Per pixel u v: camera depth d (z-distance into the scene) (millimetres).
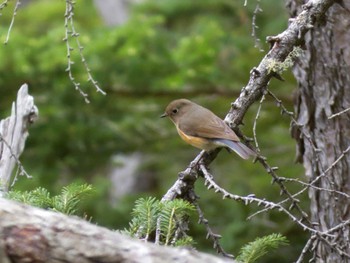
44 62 14883
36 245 4914
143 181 22219
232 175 16641
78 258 4922
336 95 8633
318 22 8234
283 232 14227
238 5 17859
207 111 9914
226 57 16188
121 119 16453
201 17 18406
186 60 15570
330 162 8789
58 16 22266
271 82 14906
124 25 15922
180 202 6703
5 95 15422
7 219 4941
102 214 16438
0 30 15414
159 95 15938
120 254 4949
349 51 8445
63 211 6785
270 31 16000
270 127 16016
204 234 14594
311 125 8953
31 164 16203
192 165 7586
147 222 6719
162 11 18938
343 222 7297
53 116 16156
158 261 4938
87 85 15203
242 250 6504
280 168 15688
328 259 8586
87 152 16453
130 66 15344
